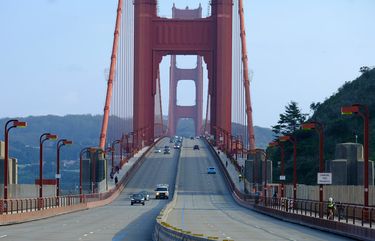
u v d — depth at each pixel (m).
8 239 63.69
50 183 165.75
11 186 111.94
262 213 135.25
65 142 142.75
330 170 134.62
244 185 199.62
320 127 106.12
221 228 84.38
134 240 65.31
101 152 195.75
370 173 134.00
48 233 73.12
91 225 90.50
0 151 119.50
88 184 191.38
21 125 98.12
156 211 141.50
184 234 47.44
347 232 75.50
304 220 96.94
